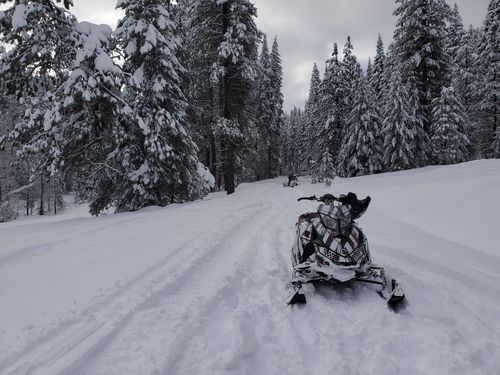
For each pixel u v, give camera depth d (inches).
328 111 1498.5
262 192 877.8
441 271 192.2
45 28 479.8
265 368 114.4
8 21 485.1
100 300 157.9
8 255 226.4
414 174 806.5
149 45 545.3
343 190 682.2
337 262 170.2
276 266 214.8
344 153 1264.8
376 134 1216.8
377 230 306.7
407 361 118.0
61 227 339.9
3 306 152.9
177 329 134.9
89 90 433.7
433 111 1018.7
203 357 117.8
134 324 138.2
